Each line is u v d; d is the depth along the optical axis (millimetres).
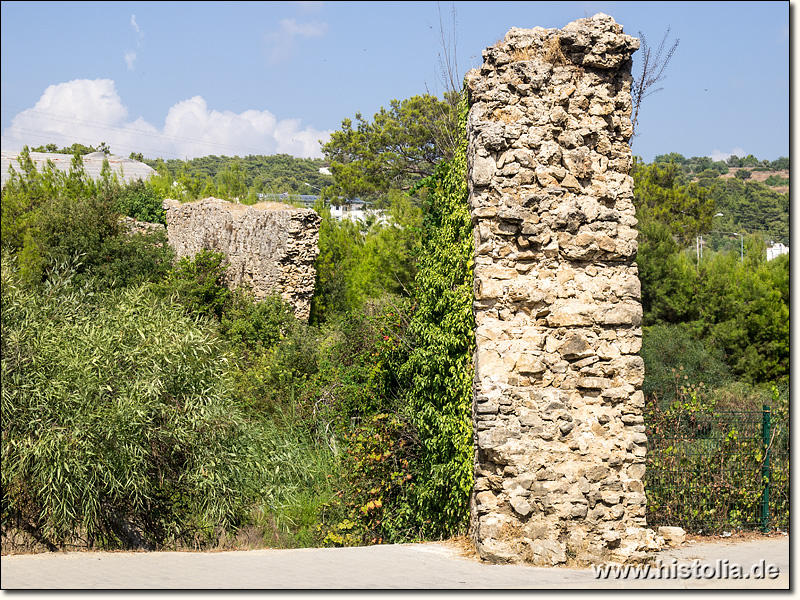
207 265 26562
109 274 27609
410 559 8750
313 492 14258
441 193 11406
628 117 9383
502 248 9039
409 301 14023
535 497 8672
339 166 39531
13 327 11812
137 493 11344
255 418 17438
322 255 27969
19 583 7336
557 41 9383
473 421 9305
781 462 11023
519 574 7961
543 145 9125
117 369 12016
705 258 24344
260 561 8656
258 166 94125
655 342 21500
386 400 13812
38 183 37281
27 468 10789
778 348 21906
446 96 17703
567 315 8930
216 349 14297
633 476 8828
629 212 9227
